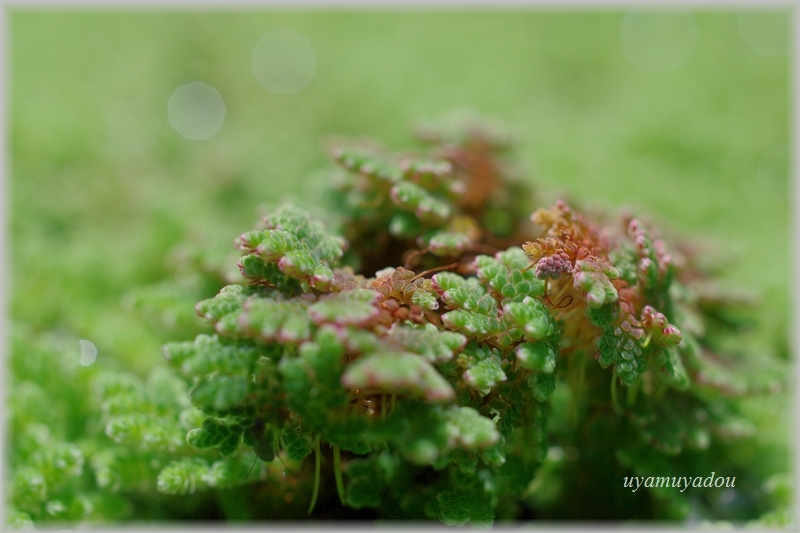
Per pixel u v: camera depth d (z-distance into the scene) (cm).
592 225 10
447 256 10
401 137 17
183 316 10
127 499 10
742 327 11
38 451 10
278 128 18
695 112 18
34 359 11
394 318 9
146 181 15
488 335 9
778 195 16
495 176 11
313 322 9
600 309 9
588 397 10
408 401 9
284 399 9
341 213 10
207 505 10
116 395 10
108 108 18
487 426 9
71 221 14
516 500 10
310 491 10
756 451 11
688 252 11
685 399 10
